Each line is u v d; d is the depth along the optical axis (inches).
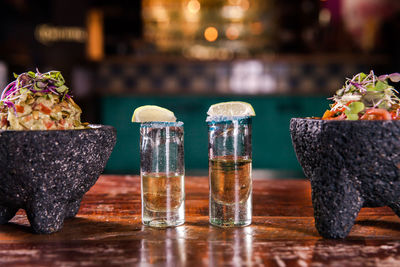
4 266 18.7
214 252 19.7
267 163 87.5
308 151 21.3
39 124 21.4
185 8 110.1
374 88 22.8
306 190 28.6
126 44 110.5
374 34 96.6
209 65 99.0
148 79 100.3
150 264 18.8
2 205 22.2
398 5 94.3
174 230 22.0
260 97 87.7
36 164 20.7
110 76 99.9
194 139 88.2
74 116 22.6
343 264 18.7
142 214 22.9
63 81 22.5
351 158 20.3
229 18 108.5
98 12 108.2
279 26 108.4
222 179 22.4
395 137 19.6
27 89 21.8
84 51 102.6
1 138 20.3
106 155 22.5
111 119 89.8
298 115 87.1
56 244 20.5
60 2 100.5
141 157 22.8
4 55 94.6
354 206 20.8
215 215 22.6
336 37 103.0
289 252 19.7
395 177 20.1
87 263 18.9
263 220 23.3
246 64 98.2
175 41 110.4
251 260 19.1
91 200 26.3
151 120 22.6
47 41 100.0
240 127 22.5
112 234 21.5
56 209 21.7
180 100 89.1
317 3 105.3
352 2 101.4
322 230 21.0
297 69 97.4
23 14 97.3
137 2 106.6
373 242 20.6
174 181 22.5
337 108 22.9
